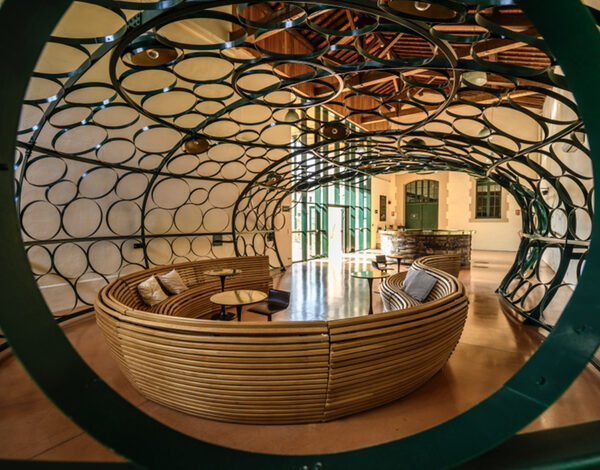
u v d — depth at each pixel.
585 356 0.57
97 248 5.85
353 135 5.72
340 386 2.42
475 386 3.06
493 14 2.48
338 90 3.95
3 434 2.38
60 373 0.57
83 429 0.56
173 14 2.41
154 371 2.54
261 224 9.85
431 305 2.82
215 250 8.34
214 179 7.42
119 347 2.68
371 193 16.83
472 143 5.12
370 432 2.40
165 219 7.09
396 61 3.15
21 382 3.11
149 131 6.40
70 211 5.42
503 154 4.95
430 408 2.71
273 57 3.12
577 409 2.64
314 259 12.85
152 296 4.68
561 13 0.57
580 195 6.13
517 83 3.31
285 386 2.36
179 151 7.11
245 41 2.88
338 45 2.96
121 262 6.18
